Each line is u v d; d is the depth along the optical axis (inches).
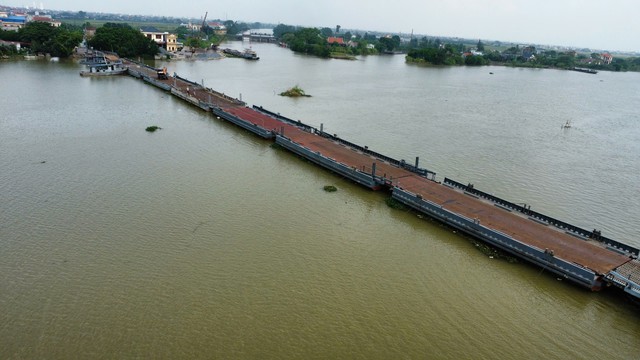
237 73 5930.1
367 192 2028.8
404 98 4623.5
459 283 1348.4
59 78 4623.5
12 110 3132.4
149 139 2618.1
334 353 1042.1
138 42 6683.1
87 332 1061.8
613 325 1206.3
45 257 1357.0
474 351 1077.8
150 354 1004.6
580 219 1852.9
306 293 1250.6
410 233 1646.2
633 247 1571.1
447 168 2385.6
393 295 1268.5
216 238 1513.3
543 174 2379.4
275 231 1587.1
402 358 1040.2
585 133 3425.2
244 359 1006.4
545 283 1374.3
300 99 4227.4
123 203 1740.9
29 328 1067.3
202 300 1195.3
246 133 2903.5
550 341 1128.8
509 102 4778.5
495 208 1795.0
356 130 3110.2
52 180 1931.6
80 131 2706.7
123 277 1277.1
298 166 2317.9
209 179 2039.9
